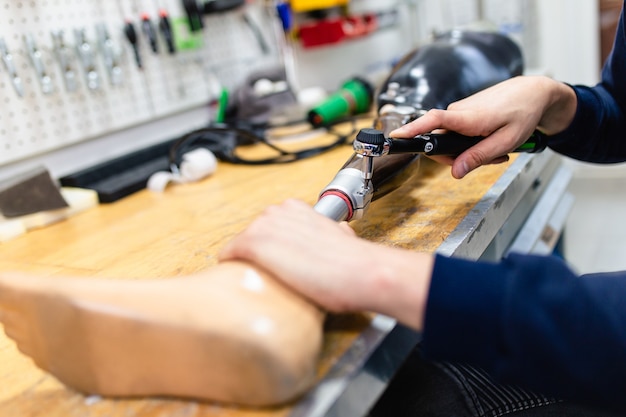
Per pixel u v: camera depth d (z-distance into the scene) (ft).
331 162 3.32
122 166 3.57
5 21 3.04
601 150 2.71
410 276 1.41
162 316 1.30
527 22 5.57
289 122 4.25
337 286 1.41
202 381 1.32
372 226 2.23
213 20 4.33
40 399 1.52
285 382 1.25
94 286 1.40
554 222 3.65
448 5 5.77
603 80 2.81
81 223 2.95
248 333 1.24
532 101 2.26
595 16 6.05
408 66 2.86
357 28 5.09
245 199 2.90
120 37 3.65
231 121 4.10
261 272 1.46
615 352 1.32
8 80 3.10
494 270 1.42
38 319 1.43
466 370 2.18
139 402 1.43
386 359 1.54
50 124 3.32
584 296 1.37
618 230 6.19
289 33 4.86
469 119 2.10
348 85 4.42
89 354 1.41
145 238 2.57
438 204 2.39
